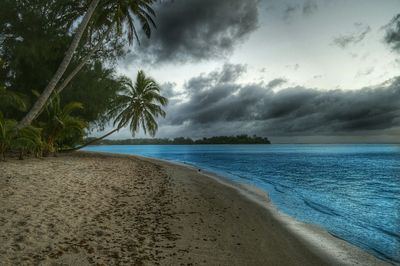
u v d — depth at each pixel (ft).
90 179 35.04
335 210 33.94
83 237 17.20
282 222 25.54
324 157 190.08
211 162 123.03
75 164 47.44
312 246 19.63
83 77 70.08
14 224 17.38
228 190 41.11
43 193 25.18
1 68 58.54
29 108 63.98
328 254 18.33
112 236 18.01
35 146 49.55
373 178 72.69
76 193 27.02
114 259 14.82
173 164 85.61
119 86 81.51
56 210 21.18
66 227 18.28
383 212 34.09
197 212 26.43
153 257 15.62
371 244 21.01
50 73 65.31
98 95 72.84
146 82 90.63
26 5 59.06
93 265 13.88
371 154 250.98
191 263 15.31
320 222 26.84
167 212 25.34
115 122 88.74
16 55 57.11
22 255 13.82
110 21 64.49
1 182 26.66
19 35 59.11
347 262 17.24
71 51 51.70
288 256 17.53
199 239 19.26
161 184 39.63
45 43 60.44
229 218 25.31
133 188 34.01
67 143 77.25
